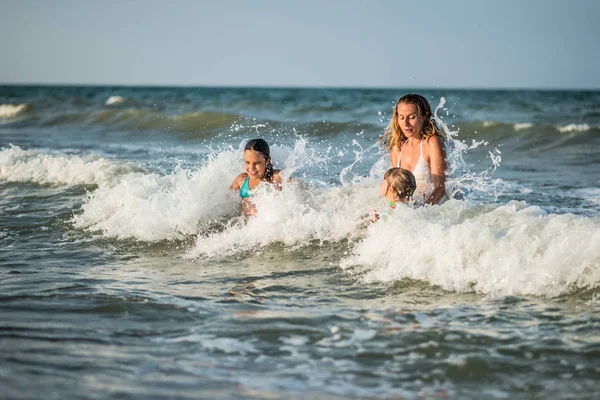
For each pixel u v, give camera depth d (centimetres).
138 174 1072
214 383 372
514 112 4159
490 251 558
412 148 766
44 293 550
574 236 545
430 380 379
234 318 487
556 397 356
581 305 497
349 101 5903
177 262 659
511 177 1348
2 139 2266
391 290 548
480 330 455
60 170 1152
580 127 2250
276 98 6981
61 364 396
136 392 356
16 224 828
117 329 464
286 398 353
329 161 1335
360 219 726
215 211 787
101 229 789
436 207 679
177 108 3991
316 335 451
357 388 369
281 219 735
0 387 358
